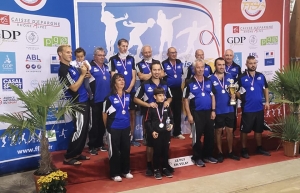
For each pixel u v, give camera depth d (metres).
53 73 4.59
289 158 5.07
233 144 5.17
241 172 4.43
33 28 4.38
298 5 6.35
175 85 5.11
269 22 5.93
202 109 4.57
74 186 3.98
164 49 5.35
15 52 4.25
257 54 5.94
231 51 5.28
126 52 4.84
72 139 4.06
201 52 5.13
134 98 4.49
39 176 3.63
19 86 4.30
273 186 3.94
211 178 4.22
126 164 4.24
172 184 4.02
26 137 4.38
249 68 5.02
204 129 4.70
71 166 4.04
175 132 5.29
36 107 3.61
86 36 4.82
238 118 5.88
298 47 6.39
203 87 4.61
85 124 4.11
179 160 4.68
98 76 4.49
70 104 4.01
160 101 4.16
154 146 4.21
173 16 5.36
